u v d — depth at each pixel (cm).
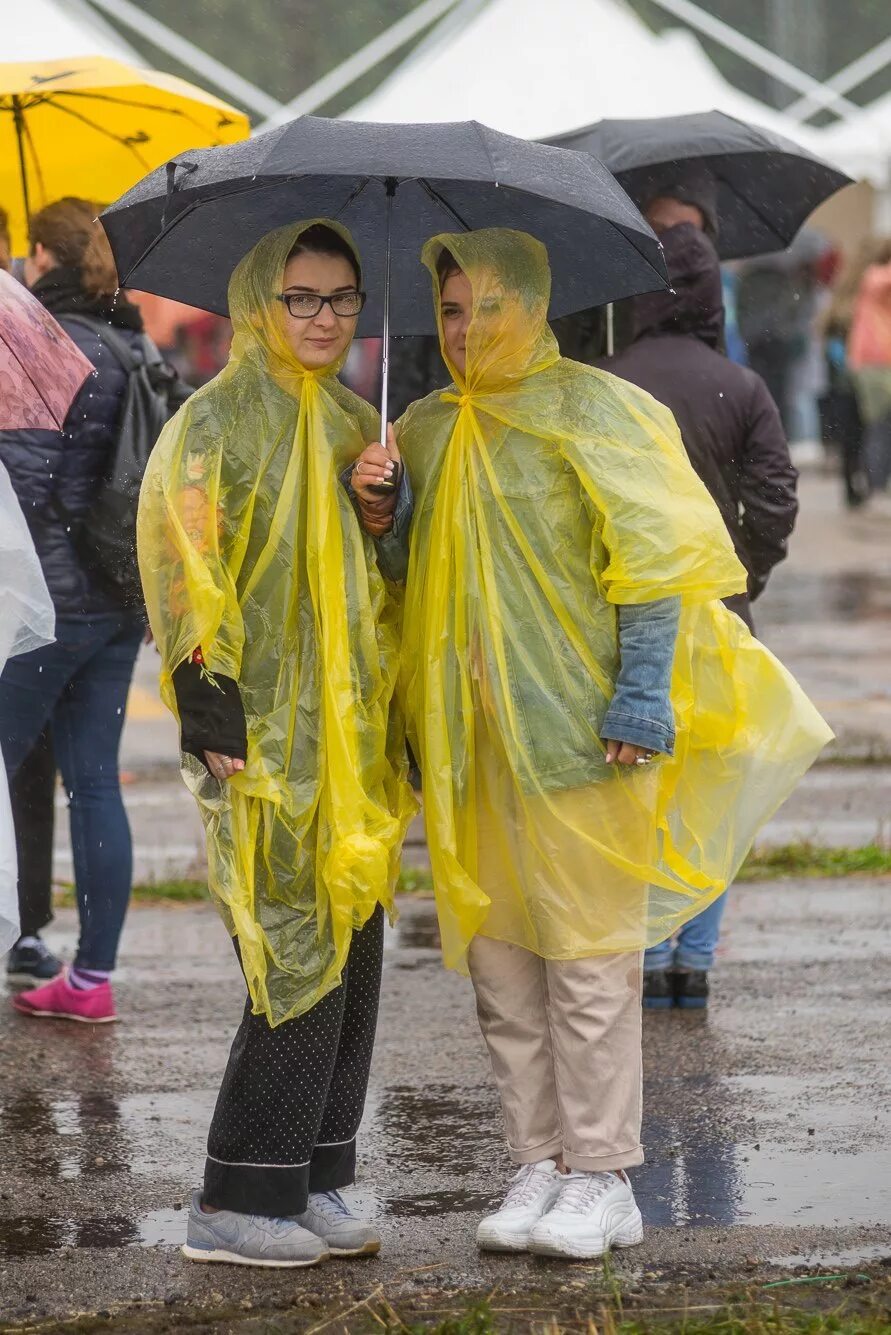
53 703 1788
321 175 1130
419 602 1247
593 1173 1277
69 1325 1154
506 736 1224
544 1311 1171
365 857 1180
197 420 1193
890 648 3906
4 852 1333
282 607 1203
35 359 1377
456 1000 1925
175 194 1188
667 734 1210
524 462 1223
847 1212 1345
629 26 4912
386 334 1245
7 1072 1698
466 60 4847
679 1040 1767
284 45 9981
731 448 1762
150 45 9669
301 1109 1228
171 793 2869
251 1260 1243
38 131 2038
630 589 1197
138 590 1742
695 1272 1235
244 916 1196
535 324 1223
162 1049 1767
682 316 1772
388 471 1196
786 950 2078
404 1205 1378
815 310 7294
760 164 2089
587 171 1210
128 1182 1426
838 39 10431
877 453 6206
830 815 2694
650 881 1248
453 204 1322
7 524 1377
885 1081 1645
